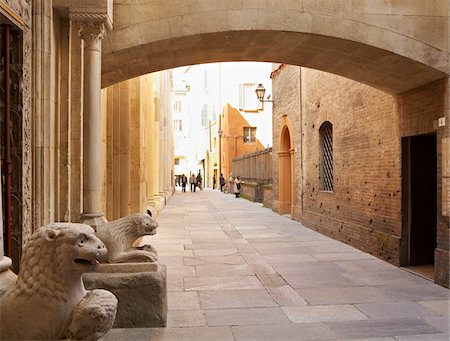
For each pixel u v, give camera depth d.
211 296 6.81
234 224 16.08
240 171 34.91
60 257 2.96
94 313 2.90
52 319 2.92
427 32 7.28
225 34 7.07
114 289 5.18
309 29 7.04
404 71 7.73
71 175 6.08
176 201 28.95
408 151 8.83
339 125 11.91
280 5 6.99
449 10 7.31
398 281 7.74
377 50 7.28
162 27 6.90
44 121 5.54
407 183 8.84
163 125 25.11
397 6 7.22
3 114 4.96
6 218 4.93
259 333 5.24
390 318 5.80
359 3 7.15
